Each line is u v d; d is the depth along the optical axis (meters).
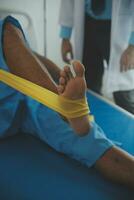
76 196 0.90
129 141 1.22
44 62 1.39
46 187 0.94
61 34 1.97
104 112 1.46
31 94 0.99
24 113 1.22
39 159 1.07
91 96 1.64
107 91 1.89
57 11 2.21
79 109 0.92
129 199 0.90
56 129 1.10
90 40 1.87
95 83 2.02
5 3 2.05
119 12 1.66
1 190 0.98
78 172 1.00
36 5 2.14
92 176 0.99
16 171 1.01
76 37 1.86
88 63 1.96
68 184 0.95
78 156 1.03
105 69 1.95
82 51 1.91
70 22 1.92
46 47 2.32
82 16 1.79
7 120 1.16
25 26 2.11
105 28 1.78
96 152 0.99
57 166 1.03
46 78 1.01
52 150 1.12
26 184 0.95
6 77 1.04
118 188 0.94
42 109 1.16
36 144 1.16
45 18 2.21
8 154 1.09
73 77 0.90
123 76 1.82
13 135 1.22
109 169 0.96
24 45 1.06
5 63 1.06
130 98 1.92
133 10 1.65
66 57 1.97
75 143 1.04
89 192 0.91
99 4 1.72
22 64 1.03
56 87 1.00
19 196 0.93
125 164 0.94
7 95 1.15
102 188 0.93
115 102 1.93
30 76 1.01
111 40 1.72
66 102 0.91
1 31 1.07
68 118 0.95
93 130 1.02
